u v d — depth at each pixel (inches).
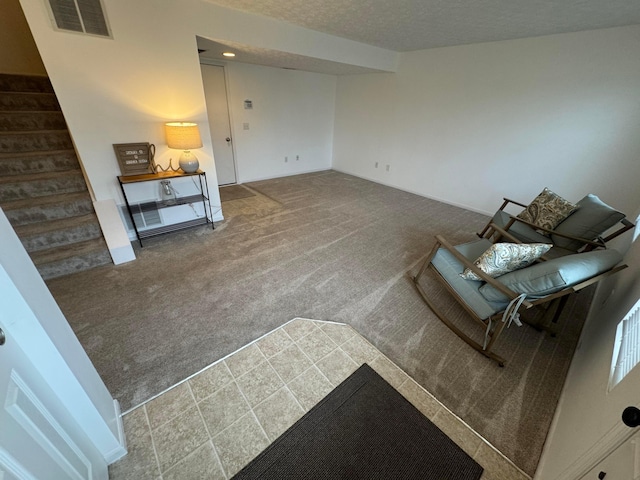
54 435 31.0
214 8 102.0
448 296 90.4
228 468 45.2
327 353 67.1
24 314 28.0
